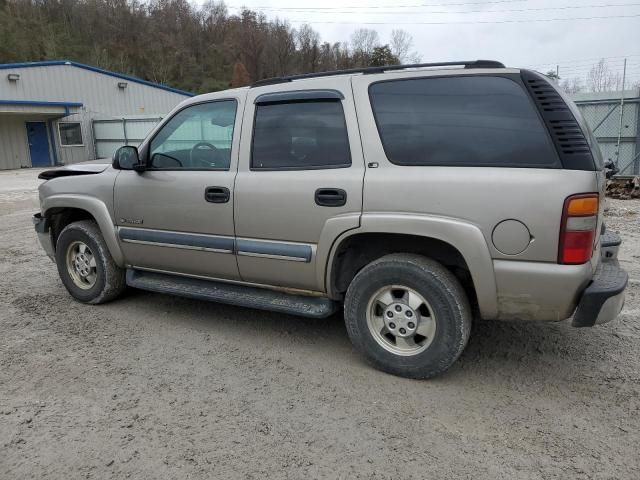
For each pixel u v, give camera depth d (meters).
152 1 71.81
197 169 4.02
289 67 74.00
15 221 10.03
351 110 3.39
